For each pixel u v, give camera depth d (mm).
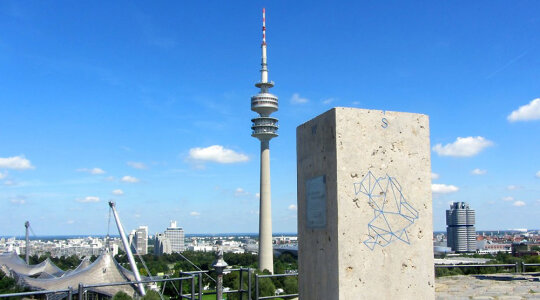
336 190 7406
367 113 7750
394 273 7523
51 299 60500
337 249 7309
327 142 7809
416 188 7902
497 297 11180
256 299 11406
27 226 124500
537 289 12492
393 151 7832
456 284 14141
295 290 16750
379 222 7555
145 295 53250
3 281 87000
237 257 160750
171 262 190000
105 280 75500
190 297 10727
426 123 8180
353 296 7246
